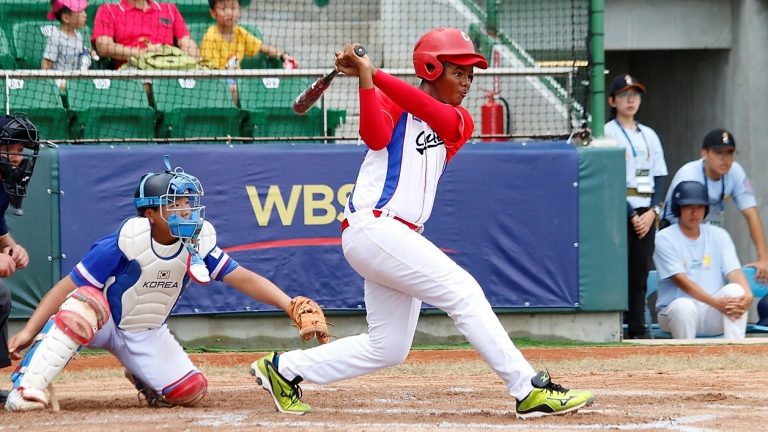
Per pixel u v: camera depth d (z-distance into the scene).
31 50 34.72
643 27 49.59
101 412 18.17
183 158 30.61
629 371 26.30
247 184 30.84
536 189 31.55
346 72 16.30
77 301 18.12
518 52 38.34
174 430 16.03
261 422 16.91
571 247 31.66
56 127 33.03
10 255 21.38
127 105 33.59
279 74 32.19
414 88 16.20
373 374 25.73
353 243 16.78
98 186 30.30
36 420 17.16
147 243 18.02
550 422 16.72
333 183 31.12
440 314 31.33
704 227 33.47
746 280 33.34
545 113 37.97
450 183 31.27
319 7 43.78
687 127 54.12
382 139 16.33
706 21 49.56
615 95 33.78
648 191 33.59
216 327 31.00
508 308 31.48
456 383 23.86
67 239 30.11
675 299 33.00
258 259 30.88
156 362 18.94
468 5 41.19
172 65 34.00
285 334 31.25
